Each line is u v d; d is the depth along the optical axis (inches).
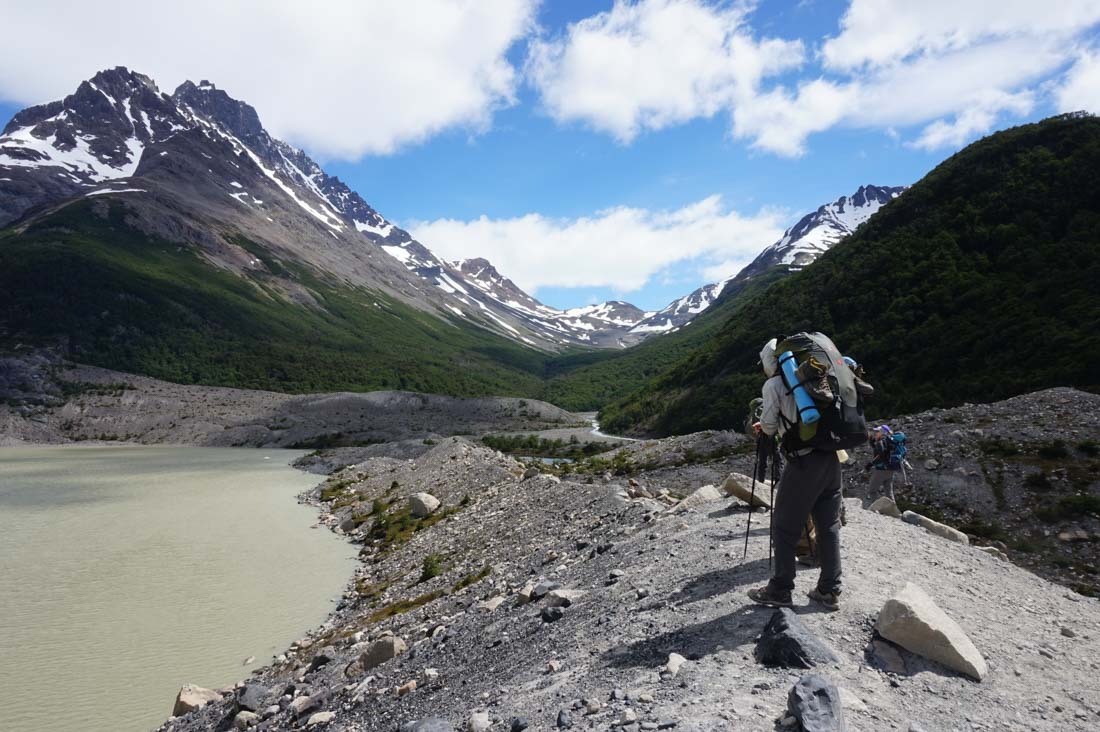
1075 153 2721.5
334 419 4990.2
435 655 404.5
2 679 649.6
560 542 698.2
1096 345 1706.4
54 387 4881.9
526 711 199.2
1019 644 205.8
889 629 186.9
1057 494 741.9
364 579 1007.6
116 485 2226.9
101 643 753.0
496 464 1588.3
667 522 450.9
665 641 215.6
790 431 203.0
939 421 1011.3
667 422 3964.1
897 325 2618.1
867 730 138.2
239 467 2910.9
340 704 399.2
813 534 259.9
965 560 311.1
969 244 2780.5
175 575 1061.8
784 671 170.7
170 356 6146.7
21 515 1621.6
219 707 508.1
